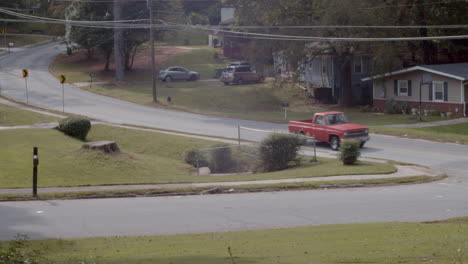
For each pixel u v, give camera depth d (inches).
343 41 1663.4
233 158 1053.2
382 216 543.2
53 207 609.9
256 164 1014.4
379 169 850.8
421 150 1079.0
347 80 1936.5
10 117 1496.1
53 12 2960.1
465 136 1192.2
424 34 1904.5
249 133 1328.7
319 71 2225.6
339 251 335.6
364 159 985.5
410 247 340.2
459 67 1631.4
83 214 565.3
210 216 552.4
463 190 708.7
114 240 423.2
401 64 1860.2
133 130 1327.5
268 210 583.8
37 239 441.4
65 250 377.4
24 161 891.4
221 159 1044.5
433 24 1862.7
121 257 338.0
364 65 2075.5
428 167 903.7
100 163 936.9
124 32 2512.3
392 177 796.6
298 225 503.2
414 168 886.4
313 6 1704.0
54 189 713.0
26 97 1899.6
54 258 335.3
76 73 2605.8
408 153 1047.0
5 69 2620.6
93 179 821.9
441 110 1610.5
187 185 756.6
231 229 489.1
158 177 872.9
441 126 1380.4
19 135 1119.0
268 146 979.3
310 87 2193.7
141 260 321.7
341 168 869.2
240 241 402.0
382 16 1688.0
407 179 788.0
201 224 512.4
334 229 447.8
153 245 394.9
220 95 2069.4
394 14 1770.4
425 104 1660.9
